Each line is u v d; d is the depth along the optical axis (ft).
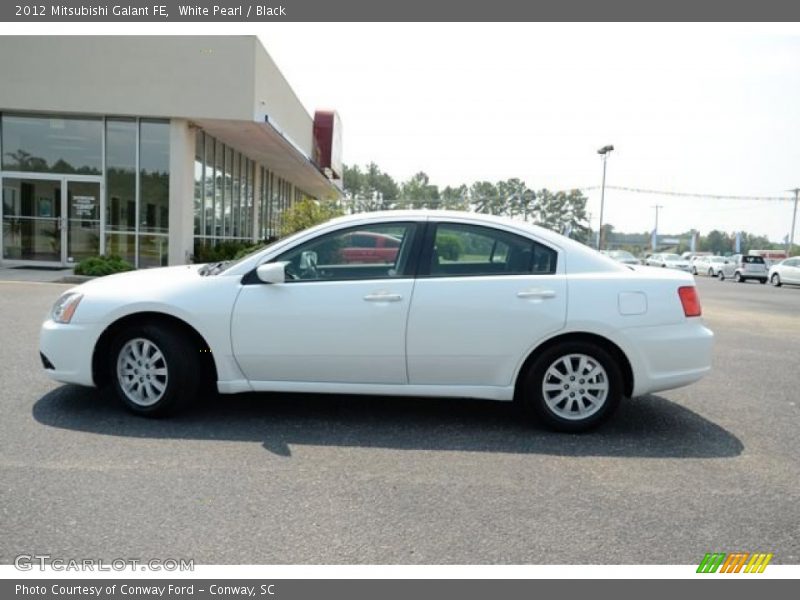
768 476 12.73
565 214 217.97
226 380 15.14
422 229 15.15
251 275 15.08
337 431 14.82
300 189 120.57
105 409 15.76
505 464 13.07
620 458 13.56
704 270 136.56
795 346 29.60
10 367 19.31
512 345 14.65
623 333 14.58
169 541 9.65
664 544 9.96
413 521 10.48
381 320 14.65
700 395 19.12
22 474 11.78
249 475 12.10
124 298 14.99
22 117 52.85
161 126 53.16
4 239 53.78
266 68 56.95
